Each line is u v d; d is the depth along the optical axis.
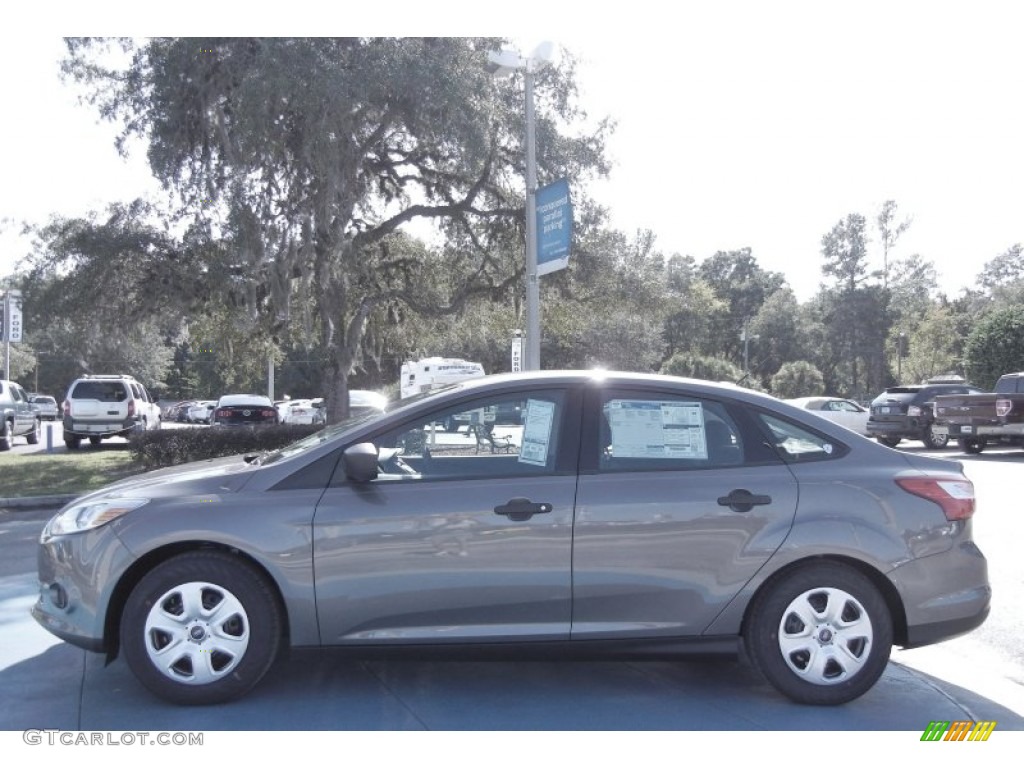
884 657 4.57
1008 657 5.64
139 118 16.45
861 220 65.69
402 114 15.86
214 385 68.69
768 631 4.58
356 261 18.22
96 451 21.94
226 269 16.19
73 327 18.27
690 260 71.62
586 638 4.53
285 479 4.57
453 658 4.54
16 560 8.59
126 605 4.42
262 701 4.62
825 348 68.50
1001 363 34.28
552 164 18.00
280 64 14.34
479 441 4.73
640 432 4.76
